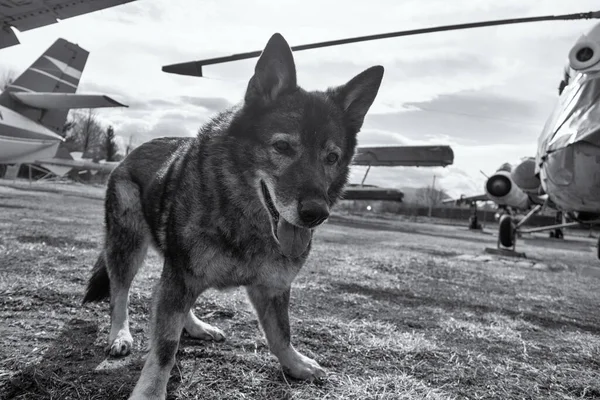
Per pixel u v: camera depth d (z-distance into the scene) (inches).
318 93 102.4
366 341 122.4
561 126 244.1
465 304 188.4
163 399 78.5
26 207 505.4
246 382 90.2
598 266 422.3
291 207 81.4
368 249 392.2
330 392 88.5
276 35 92.6
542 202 420.5
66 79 907.4
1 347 96.9
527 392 96.8
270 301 96.8
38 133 824.9
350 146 105.3
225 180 85.0
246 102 92.7
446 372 104.7
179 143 114.1
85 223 379.9
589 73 242.4
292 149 88.4
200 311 140.7
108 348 99.6
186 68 159.3
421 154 1000.9
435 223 1704.0
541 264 384.5
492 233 1188.5
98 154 2329.0
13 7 319.0
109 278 110.7
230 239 83.4
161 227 90.7
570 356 125.2
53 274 168.9
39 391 79.4
